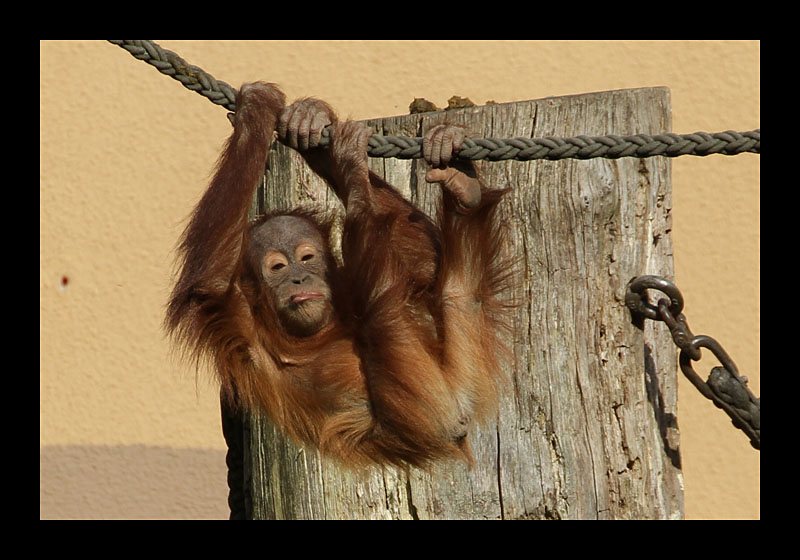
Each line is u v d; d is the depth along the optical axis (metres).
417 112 15.38
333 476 14.66
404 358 13.63
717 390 13.88
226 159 13.53
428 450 13.78
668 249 14.40
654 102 14.28
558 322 14.00
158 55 12.91
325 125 13.18
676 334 13.84
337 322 14.02
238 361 13.73
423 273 14.27
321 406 13.95
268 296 13.98
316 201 15.23
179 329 13.84
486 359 13.84
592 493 13.88
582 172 14.05
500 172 14.20
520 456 14.00
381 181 14.59
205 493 22.17
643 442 14.06
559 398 13.96
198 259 13.62
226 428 15.95
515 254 14.10
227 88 13.45
